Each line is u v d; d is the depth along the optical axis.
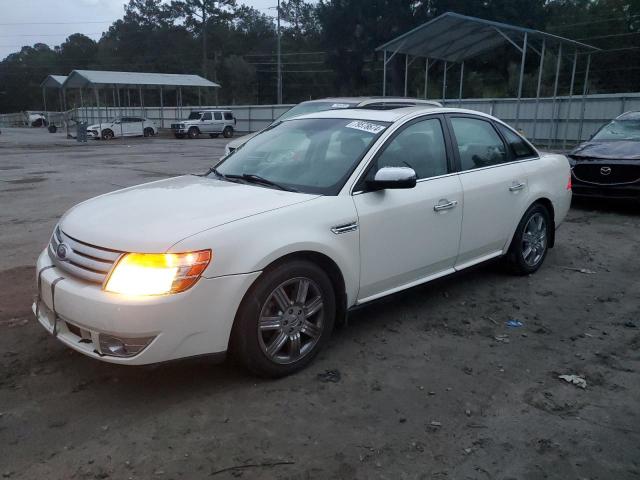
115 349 3.09
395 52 18.91
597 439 3.04
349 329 4.42
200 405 3.30
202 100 76.94
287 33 86.44
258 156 4.57
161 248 3.10
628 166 8.63
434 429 3.11
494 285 5.49
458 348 4.12
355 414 3.24
